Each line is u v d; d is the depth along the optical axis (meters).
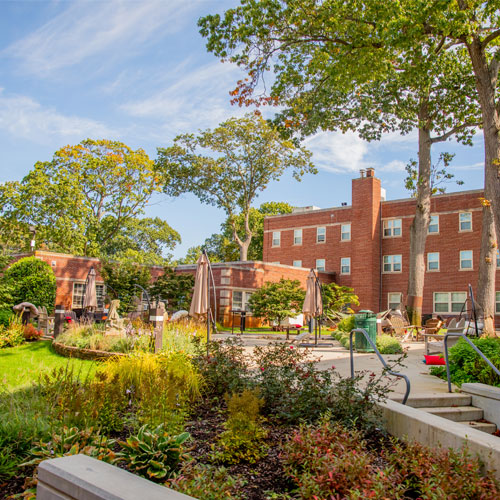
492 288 20.31
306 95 19.72
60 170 39.34
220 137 42.78
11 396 5.68
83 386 5.88
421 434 5.36
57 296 30.19
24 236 38.88
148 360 7.55
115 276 29.64
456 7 14.60
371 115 24.31
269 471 4.54
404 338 21.36
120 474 2.78
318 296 20.02
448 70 23.02
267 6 16.45
